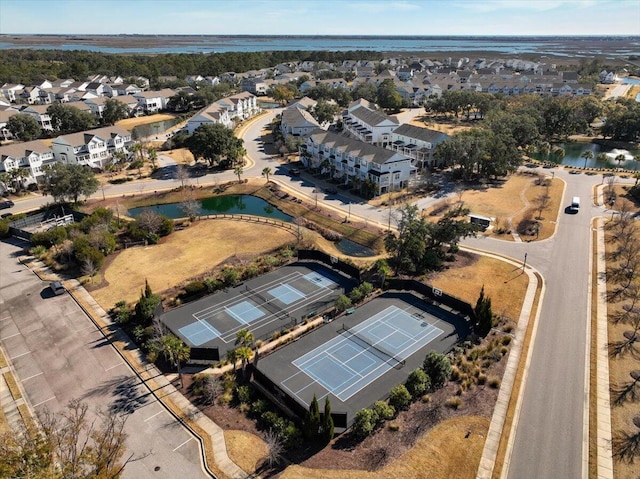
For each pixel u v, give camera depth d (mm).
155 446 41875
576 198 96625
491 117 146125
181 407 46500
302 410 44125
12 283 70312
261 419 44812
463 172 118062
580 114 169125
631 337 56281
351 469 39281
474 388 48500
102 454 33312
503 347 54188
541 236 84438
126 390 48812
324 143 120438
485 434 42781
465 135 118562
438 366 48219
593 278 70062
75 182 94812
